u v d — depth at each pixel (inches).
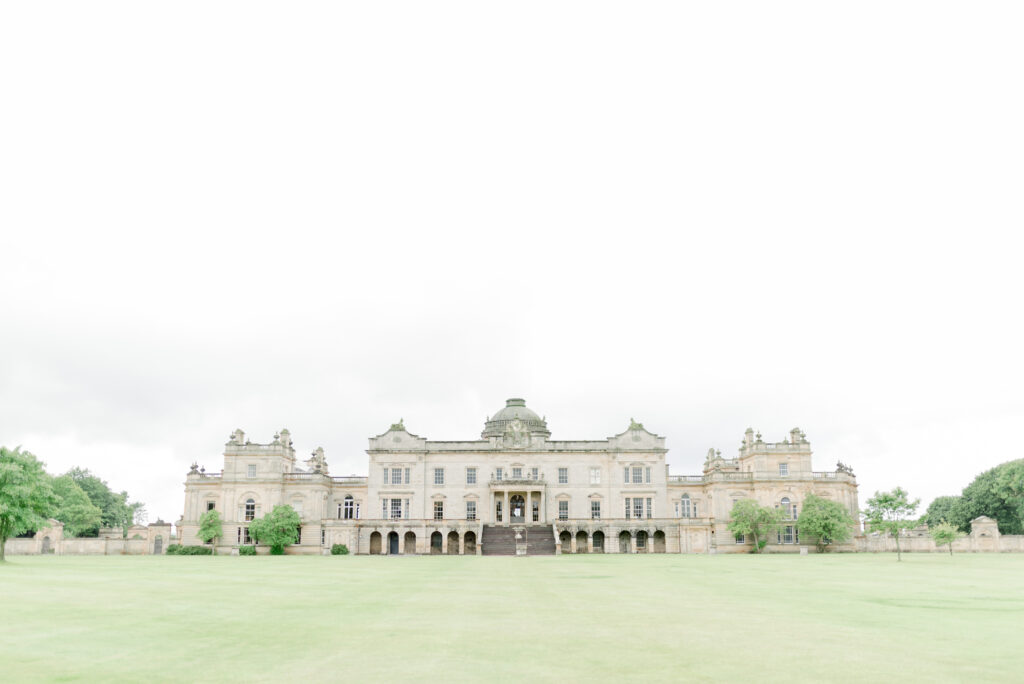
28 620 1023.6
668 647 802.8
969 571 2252.7
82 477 6353.3
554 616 1062.4
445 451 4781.0
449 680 648.4
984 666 708.0
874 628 948.0
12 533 2770.7
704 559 3257.9
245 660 736.3
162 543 4626.0
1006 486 4904.0
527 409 5467.5
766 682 641.6
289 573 2142.0
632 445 4805.6
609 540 4421.8
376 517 4692.4
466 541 4512.8
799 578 1915.6
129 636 882.8
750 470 4694.9
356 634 893.8
